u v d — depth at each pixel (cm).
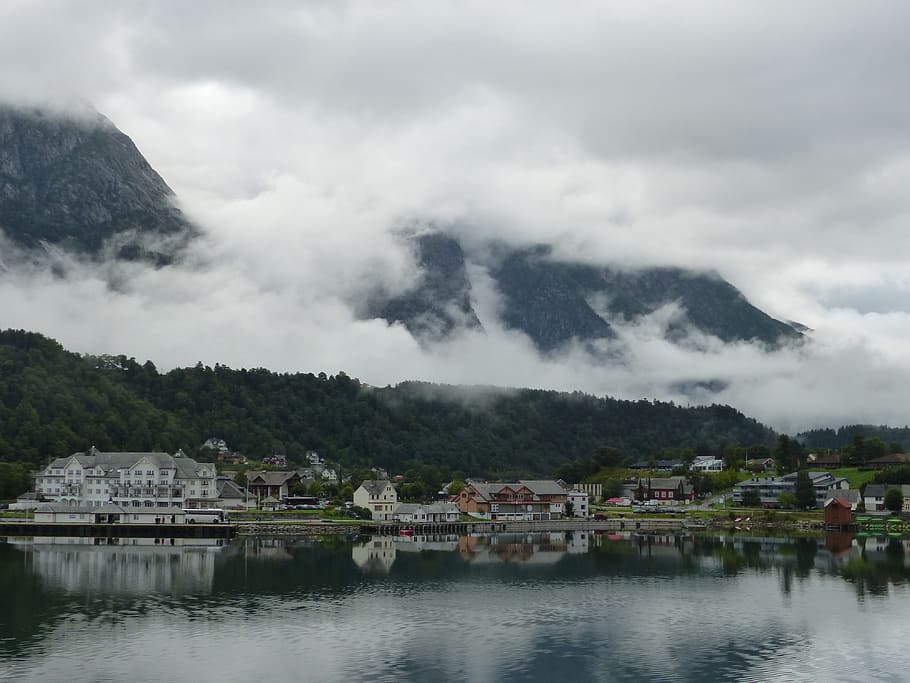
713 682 10362
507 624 13025
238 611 13675
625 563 19488
